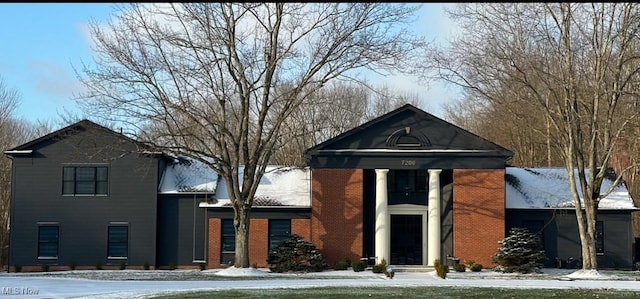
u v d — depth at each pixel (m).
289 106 42.41
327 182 44.84
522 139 68.62
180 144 42.94
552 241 46.09
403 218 45.97
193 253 46.28
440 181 46.16
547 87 42.28
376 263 44.03
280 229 46.16
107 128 45.75
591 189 40.78
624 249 45.72
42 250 46.22
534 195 47.19
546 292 28.44
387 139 44.94
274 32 41.09
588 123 43.28
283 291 28.58
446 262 45.31
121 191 46.41
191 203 46.66
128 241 46.12
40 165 46.56
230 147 47.16
